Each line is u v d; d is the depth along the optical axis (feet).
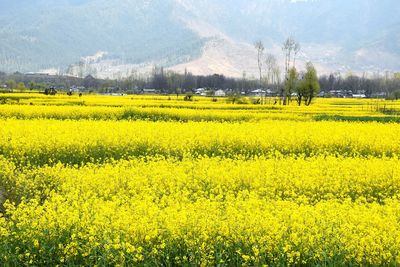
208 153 79.15
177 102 217.56
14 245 35.42
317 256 33.27
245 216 37.01
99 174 52.95
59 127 89.71
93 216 37.50
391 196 53.83
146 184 51.52
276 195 50.26
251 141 82.69
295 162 63.82
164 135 84.28
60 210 38.32
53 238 35.47
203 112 150.00
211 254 33.91
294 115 150.82
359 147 84.74
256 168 58.29
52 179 55.01
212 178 54.19
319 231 35.65
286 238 34.40
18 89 395.34
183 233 34.99
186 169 58.75
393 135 92.53
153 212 37.17
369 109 216.74
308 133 92.38
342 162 63.87
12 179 56.70
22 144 72.08
